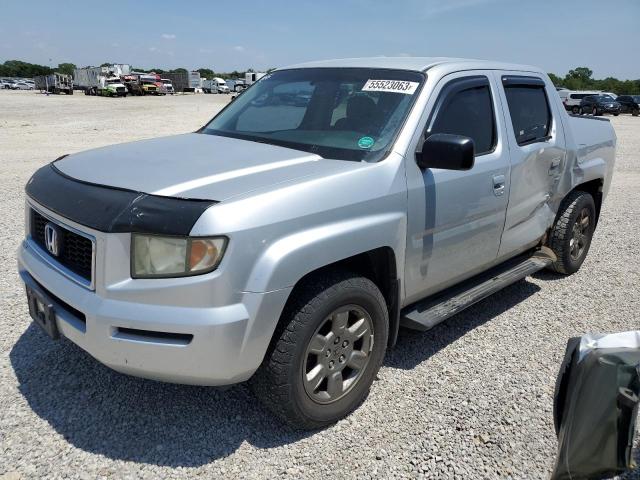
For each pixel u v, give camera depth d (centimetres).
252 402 326
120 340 253
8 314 422
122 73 5888
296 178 284
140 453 280
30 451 277
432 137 317
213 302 248
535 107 468
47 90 6016
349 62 414
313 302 277
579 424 223
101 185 278
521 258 492
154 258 250
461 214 367
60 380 338
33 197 308
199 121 2316
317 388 299
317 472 273
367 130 341
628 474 281
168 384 339
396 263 322
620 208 888
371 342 317
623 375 214
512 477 276
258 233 255
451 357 389
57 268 285
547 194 480
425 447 294
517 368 377
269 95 420
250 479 266
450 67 382
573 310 479
